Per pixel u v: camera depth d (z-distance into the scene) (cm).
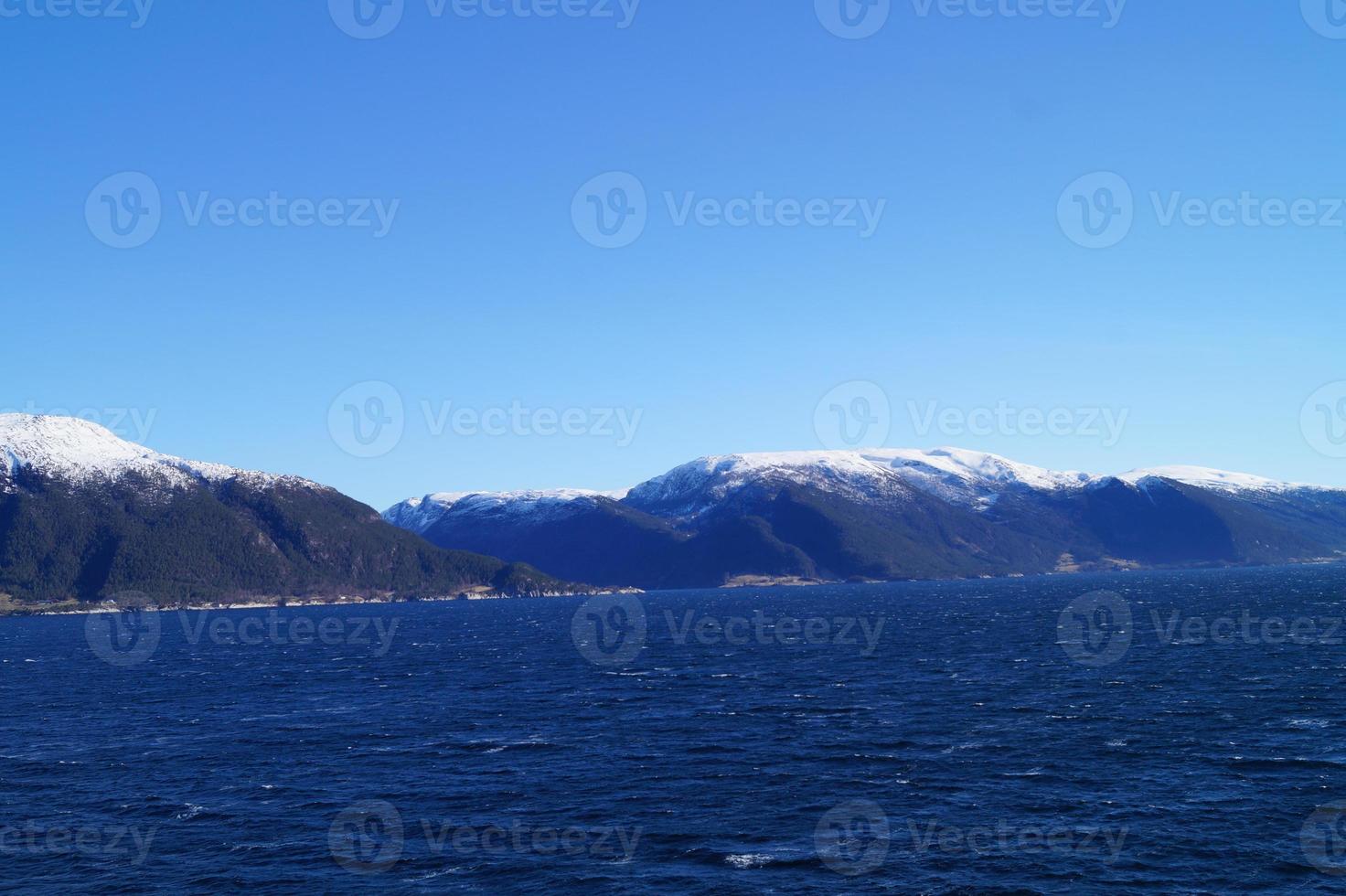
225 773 6469
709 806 5397
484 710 8956
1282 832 4669
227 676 12925
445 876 4481
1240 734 6656
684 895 4203
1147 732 6838
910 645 14275
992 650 13075
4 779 6406
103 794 5962
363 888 4359
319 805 5628
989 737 6888
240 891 4344
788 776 5969
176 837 5084
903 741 6856
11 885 4478
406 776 6250
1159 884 4134
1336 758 5912
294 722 8519
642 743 7088
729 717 8119
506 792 5806
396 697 10181
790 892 4206
